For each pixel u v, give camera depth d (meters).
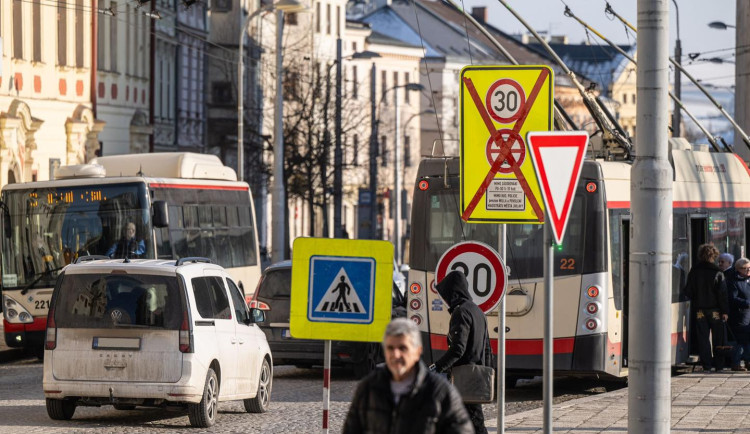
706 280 42.06
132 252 48.53
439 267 23.84
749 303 43.03
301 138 120.56
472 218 22.97
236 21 143.38
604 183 36.34
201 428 30.28
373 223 124.25
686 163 42.69
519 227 36.19
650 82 21.83
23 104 75.19
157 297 29.94
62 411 31.09
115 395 29.73
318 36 187.12
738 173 47.59
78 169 50.22
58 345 30.08
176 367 29.62
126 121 98.38
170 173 53.34
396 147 134.38
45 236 49.22
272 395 37.91
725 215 45.84
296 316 20.89
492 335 36.59
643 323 21.89
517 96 22.80
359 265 20.83
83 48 87.50
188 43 123.88
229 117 141.50
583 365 36.03
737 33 52.19
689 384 38.41
